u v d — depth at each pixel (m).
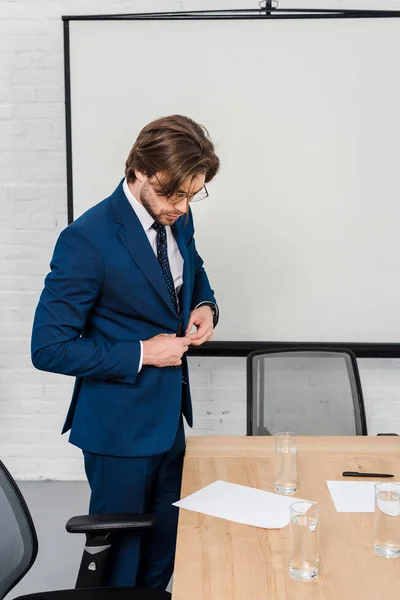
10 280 3.46
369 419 3.45
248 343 3.28
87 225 1.89
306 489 1.77
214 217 3.22
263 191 3.20
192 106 3.17
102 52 3.15
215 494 1.73
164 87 3.16
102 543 1.72
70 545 2.96
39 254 3.44
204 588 1.32
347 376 2.52
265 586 1.33
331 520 1.59
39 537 3.03
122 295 1.93
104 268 1.88
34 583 2.69
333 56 3.11
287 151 3.17
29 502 3.35
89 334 2.01
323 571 1.38
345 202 3.19
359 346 3.25
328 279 3.24
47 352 1.87
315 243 3.22
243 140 3.17
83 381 2.03
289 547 1.47
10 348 3.51
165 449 1.98
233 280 3.26
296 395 2.51
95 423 1.98
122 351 1.90
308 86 3.13
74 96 3.18
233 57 3.13
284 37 3.11
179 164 1.70
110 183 3.23
